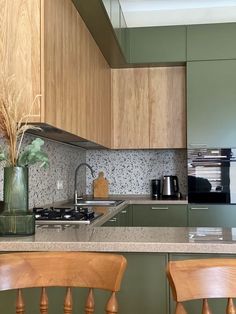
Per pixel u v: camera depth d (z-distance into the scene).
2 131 1.80
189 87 4.01
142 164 4.59
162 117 4.21
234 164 3.92
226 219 3.89
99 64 3.53
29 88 1.95
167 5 4.14
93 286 1.09
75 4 2.56
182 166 4.52
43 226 2.09
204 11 4.16
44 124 2.00
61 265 1.13
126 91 4.26
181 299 0.98
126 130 4.25
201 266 1.01
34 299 1.66
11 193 1.76
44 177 3.22
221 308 1.59
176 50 4.04
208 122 3.97
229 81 3.96
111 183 4.62
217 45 3.99
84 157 4.61
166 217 3.93
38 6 1.95
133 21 4.24
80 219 2.30
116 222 3.18
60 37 2.25
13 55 1.96
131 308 1.62
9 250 1.61
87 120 3.01
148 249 1.56
